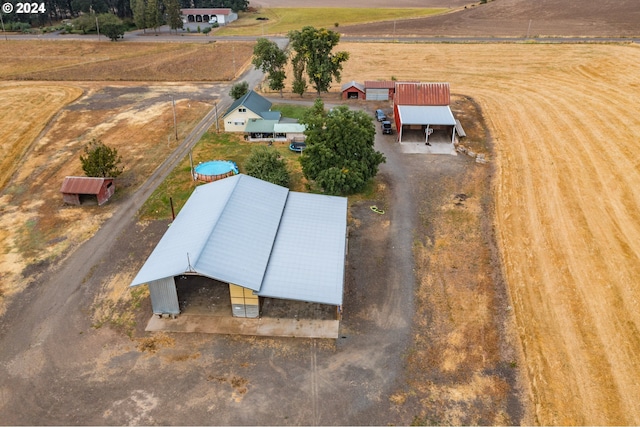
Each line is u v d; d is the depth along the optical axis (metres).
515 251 34.19
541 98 65.88
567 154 48.62
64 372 25.08
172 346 26.62
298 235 32.03
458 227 37.38
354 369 25.11
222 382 24.44
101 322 28.39
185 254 28.30
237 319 28.42
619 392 23.25
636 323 27.33
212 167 46.47
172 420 22.48
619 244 34.41
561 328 27.23
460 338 26.91
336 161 41.00
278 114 58.53
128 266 33.41
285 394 23.75
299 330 27.59
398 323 28.11
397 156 49.91
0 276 32.31
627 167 45.09
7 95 71.94
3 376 24.86
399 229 37.28
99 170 42.97
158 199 42.19
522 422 22.14
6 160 50.00
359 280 31.72
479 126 57.53
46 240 36.41
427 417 22.52
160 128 58.88
